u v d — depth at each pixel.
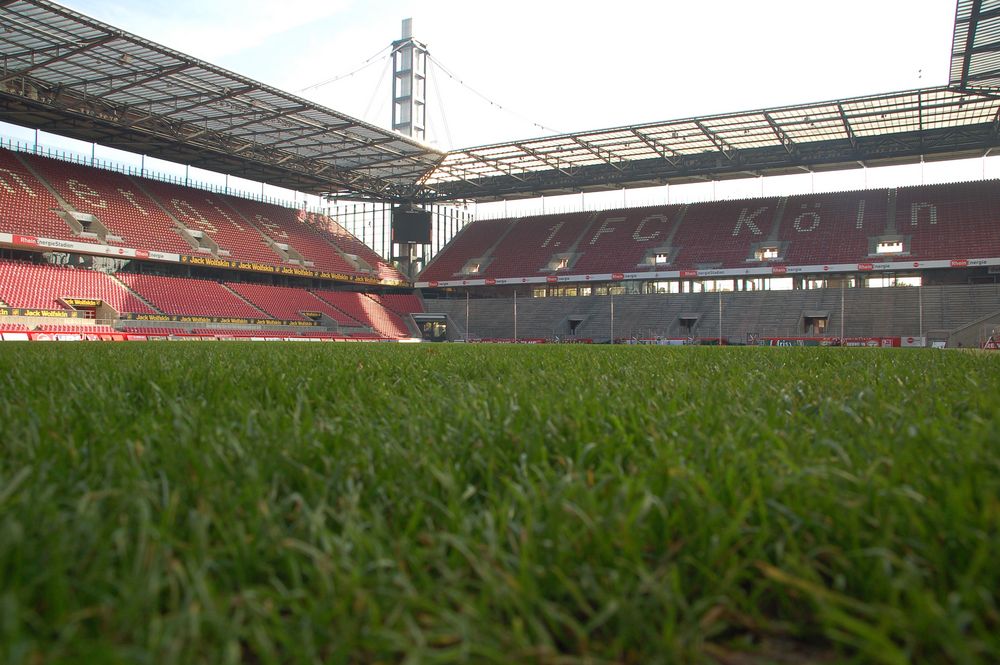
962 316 38.62
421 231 54.91
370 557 1.29
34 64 27.81
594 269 48.94
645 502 1.33
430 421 2.49
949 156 42.56
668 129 38.47
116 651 0.89
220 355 7.88
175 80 30.75
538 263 51.84
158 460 1.91
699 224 50.50
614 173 48.12
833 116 35.69
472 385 3.97
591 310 48.97
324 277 49.28
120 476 1.72
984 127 37.50
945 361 7.18
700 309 45.56
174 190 47.59
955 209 43.09
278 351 9.68
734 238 47.53
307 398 3.28
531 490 1.57
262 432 2.21
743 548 1.34
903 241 41.72
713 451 1.89
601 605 1.14
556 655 1.01
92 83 31.25
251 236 48.09
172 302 39.12
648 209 54.50
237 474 1.73
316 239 53.62
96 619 1.07
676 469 1.57
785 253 44.31
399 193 54.09
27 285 33.53
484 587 1.16
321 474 1.82
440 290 57.56
